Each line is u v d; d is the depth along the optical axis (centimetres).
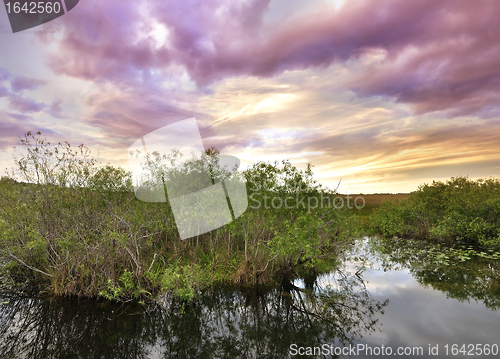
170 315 562
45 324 519
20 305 586
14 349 446
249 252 781
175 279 609
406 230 1388
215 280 720
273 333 510
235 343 480
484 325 513
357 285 732
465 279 771
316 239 710
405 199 1545
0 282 694
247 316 571
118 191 817
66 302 598
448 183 1402
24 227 700
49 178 752
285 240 661
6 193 761
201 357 439
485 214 1275
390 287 717
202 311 582
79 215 714
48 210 717
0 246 686
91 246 638
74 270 638
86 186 802
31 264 691
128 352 451
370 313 573
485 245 1129
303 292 682
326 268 816
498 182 1327
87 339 479
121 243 619
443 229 1195
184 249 799
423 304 611
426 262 946
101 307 580
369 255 1035
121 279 593
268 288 693
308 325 534
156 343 478
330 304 619
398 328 509
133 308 579
